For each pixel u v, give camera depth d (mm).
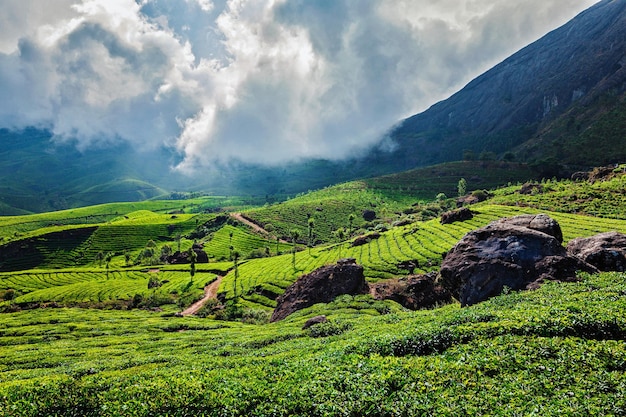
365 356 20391
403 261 101250
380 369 17469
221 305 97062
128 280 142750
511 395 13859
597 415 12078
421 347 20125
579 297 23672
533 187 164250
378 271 98688
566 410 12398
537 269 34156
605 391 13438
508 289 32719
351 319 41781
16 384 20344
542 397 13469
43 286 147875
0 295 121688
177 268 158125
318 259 131250
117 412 15742
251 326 64312
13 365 39938
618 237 43125
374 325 32438
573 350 16203
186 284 126562
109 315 82125
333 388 16031
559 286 29438
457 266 38594
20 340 56594
